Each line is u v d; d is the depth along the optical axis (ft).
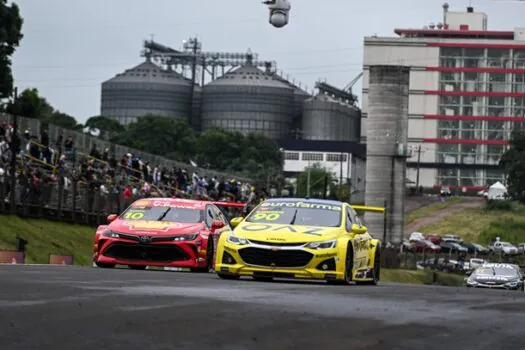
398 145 531.09
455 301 77.92
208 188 345.51
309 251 103.09
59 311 58.34
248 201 343.05
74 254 219.82
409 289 98.12
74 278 88.89
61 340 47.52
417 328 57.00
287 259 103.19
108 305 62.54
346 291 86.17
